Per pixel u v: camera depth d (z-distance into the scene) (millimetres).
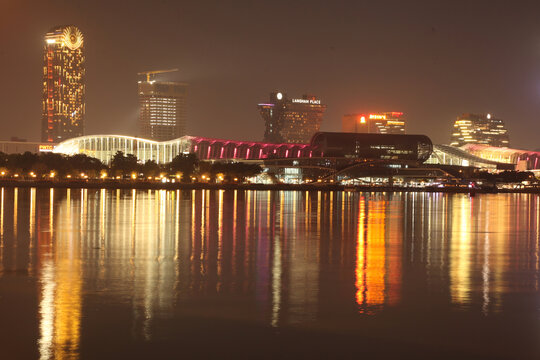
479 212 111062
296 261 42344
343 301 29625
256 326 25438
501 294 31484
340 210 108500
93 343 23219
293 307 28406
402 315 27188
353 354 22406
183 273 36781
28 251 45969
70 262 40562
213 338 23906
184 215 87812
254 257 44125
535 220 88938
